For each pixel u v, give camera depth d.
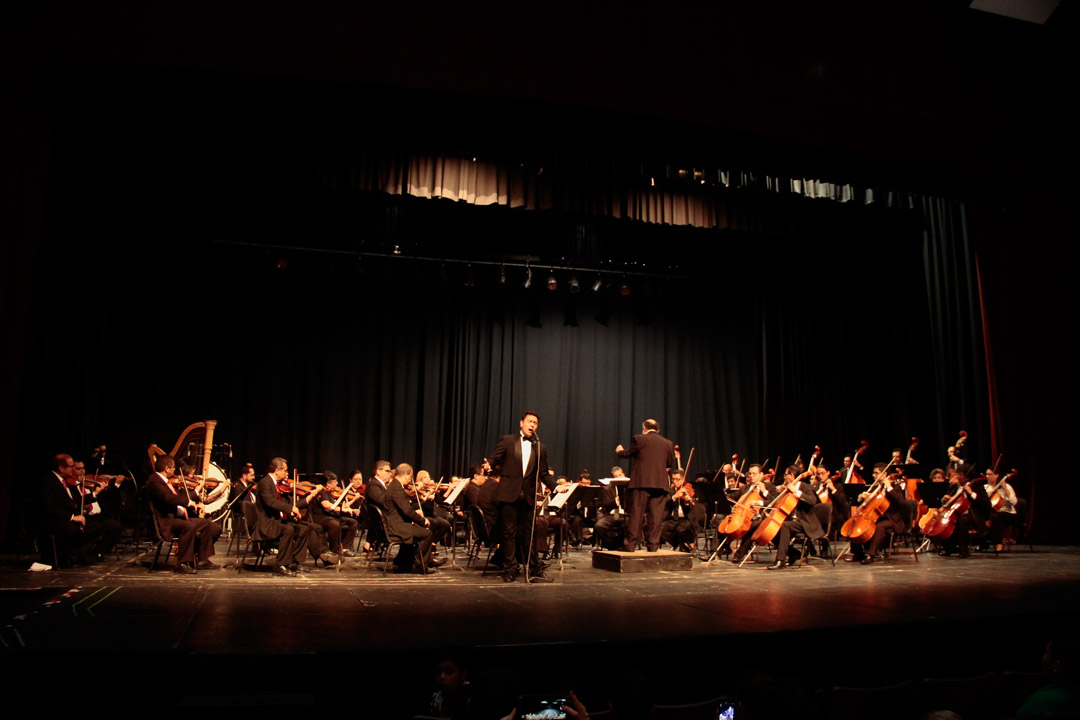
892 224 13.75
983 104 9.25
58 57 7.23
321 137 9.42
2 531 7.07
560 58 8.08
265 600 4.93
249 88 8.13
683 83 8.44
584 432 14.25
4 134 6.99
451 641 3.69
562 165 10.45
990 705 3.41
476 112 8.75
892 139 9.74
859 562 8.30
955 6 8.56
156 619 4.14
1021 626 4.76
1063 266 11.13
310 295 13.17
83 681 3.30
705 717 3.04
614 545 9.02
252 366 12.76
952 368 13.52
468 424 13.61
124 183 10.73
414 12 7.73
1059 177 10.99
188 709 3.14
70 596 4.94
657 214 11.59
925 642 4.46
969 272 13.20
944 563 8.23
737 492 9.17
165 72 7.86
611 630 4.06
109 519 7.48
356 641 3.66
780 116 9.02
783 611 4.75
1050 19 8.64
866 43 8.64
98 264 10.75
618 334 14.73
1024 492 11.45
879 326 15.23
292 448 12.84
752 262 15.18
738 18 8.34
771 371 15.11
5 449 7.07
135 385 12.05
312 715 3.21
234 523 9.78
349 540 8.75
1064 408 11.12
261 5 7.39
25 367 8.31
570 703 2.73
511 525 6.44
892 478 8.66
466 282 13.23
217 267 12.71
